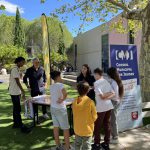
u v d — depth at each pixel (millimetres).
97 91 3051
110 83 3266
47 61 5320
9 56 20531
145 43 4969
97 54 17719
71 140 3541
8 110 5488
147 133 3812
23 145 3404
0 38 26328
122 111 3877
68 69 20953
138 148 3260
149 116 4434
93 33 18469
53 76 3090
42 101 3865
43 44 5383
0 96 7500
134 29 8703
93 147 3131
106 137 3162
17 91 3895
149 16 4906
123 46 3805
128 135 3727
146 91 4918
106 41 15867
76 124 2660
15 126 4074
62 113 3016
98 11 8000
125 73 3873
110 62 3709
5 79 13938
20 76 3918
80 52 22188
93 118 2643
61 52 23219
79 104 2637
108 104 3086
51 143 3467
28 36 26547
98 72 3092
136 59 3957
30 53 26156
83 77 4039
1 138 3656
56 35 23141
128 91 3938
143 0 6227
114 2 5781
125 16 5645
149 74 4902
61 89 3018
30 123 4352
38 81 4422
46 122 4375
